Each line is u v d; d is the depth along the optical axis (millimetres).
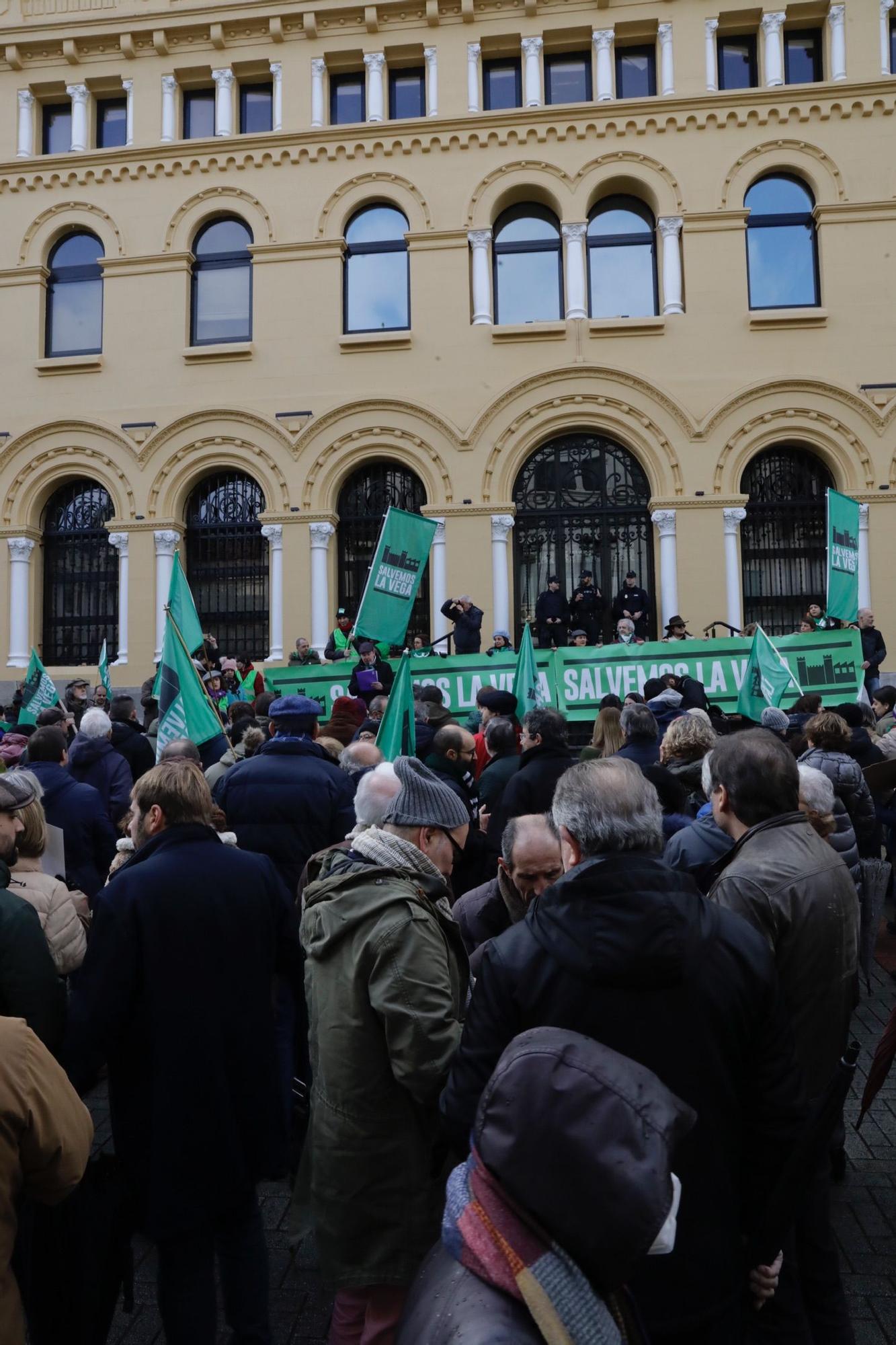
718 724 9641
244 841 5164
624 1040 2221
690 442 16375
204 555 17578
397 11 17172
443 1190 3059
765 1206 2398
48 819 5926
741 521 16484
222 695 13008
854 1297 3719
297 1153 4727
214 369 17359
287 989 4996
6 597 17547
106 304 17703
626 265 17188
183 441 17281
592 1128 1432
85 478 17828
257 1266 3295
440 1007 2910
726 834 3914
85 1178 3096
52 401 17688
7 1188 2287
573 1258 1408
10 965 3070
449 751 5840
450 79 17172
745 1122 2395
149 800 3488
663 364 16562
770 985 2379
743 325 16500
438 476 16734
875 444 16094
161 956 3191
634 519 16875
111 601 17734
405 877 3145
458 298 17000
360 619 10000
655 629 16531
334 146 17297
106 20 17609
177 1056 3156
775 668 10156
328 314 17219
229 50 17656
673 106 16656
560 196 16906
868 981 6617
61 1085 2420
